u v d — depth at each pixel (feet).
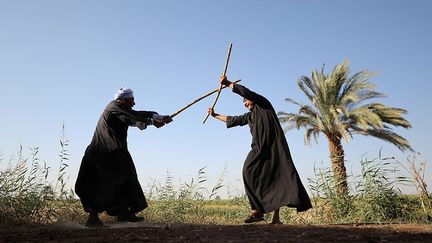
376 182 27.37
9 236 13.98
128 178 18.12
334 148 66.28
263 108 19.51
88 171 18.10
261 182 18.80
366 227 16.99
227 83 20.45
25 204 22.97
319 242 12.65
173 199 33.30
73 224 21.89
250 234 14.33
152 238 13.25
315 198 29.91
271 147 18.97
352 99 62.54
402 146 64.34
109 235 14.01
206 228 16.42
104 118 18.54
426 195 24.88
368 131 64.69
